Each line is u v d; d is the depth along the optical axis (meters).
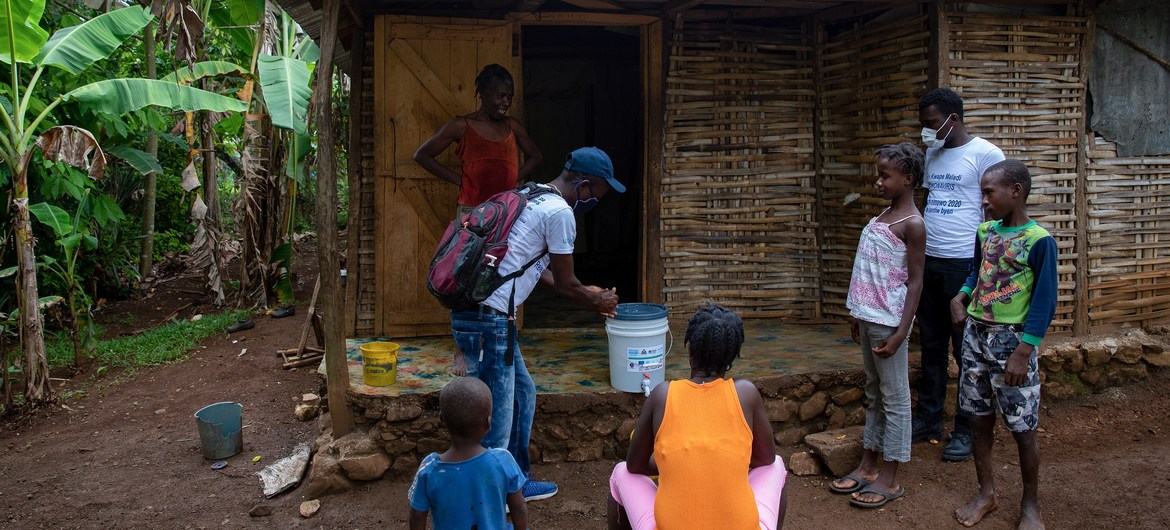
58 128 5.20
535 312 6.33
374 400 4.02
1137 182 5.04
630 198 8.87
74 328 6.38
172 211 10.59
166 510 3.90
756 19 5.75
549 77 8.60
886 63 5.01
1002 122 4.77
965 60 4.70
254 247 8.32
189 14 5.62
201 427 4.51
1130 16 4.88
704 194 5.53
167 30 5.86
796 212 5.59
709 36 5.45
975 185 4.00
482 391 2.63
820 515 3.65
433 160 4.51
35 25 5.38
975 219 4.02
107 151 7.61
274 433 4.94
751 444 2.53
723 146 5.51
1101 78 4.91
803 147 5.55
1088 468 4.00
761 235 5.58
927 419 4.30
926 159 4.19
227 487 4.16
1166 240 5.16
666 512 2.43
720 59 5.46
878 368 3.69
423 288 5.18
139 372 6.34
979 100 4.73
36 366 5.45
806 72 5.53
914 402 4.56
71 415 5.38
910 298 3.52
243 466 4.43
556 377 4.44
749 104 5.51
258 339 7.25
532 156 4.69
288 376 6.12
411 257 5.15
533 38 7.80
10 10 5.18
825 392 4.41
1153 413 4.63
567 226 3.25
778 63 5.52
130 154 7.69
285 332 7.50
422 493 2.63
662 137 5.46
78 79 7.21
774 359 4.63
